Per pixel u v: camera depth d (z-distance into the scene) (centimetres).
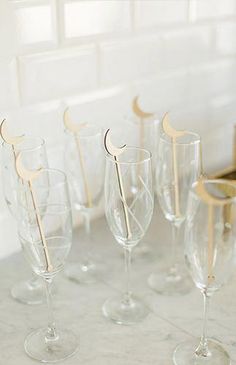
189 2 105
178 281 88
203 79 115
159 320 80
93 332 77
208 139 121
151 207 78
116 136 96
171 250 96
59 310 82
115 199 76
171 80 109
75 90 93
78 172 88
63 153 94
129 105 103
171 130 81
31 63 86
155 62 104
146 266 92
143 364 72
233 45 118
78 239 99
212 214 65
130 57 99
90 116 97
